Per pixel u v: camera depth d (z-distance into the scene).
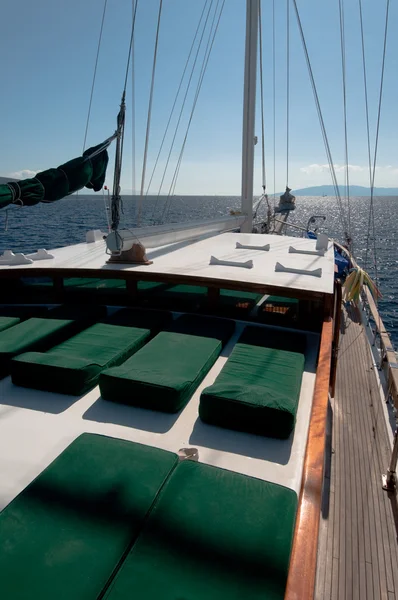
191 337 4.40
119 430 3.19
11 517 2.13
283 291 4.71
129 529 2.06
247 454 2.97
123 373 3.49
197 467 2.51
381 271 31.31
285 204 13.94
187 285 5.39
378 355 8.18
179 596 1.76
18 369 3.68
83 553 1.93
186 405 3.52
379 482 4.84
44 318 4.86
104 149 4.68
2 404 3.50
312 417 3.03
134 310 5.30
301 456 2.96
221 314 5.42
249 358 3.96
